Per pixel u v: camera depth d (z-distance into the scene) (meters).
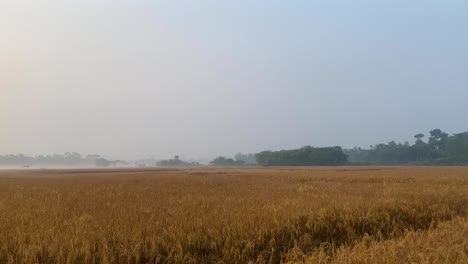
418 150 170.75
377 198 16.25
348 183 30.62
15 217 11.99
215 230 9.63
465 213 14.05
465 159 155.50
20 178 47.09
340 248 9.03
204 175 50.81
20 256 8.09
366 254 7.31
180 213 12.55
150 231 9.69
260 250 9.30
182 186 27.92
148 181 35.38
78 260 7.91
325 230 10.99
